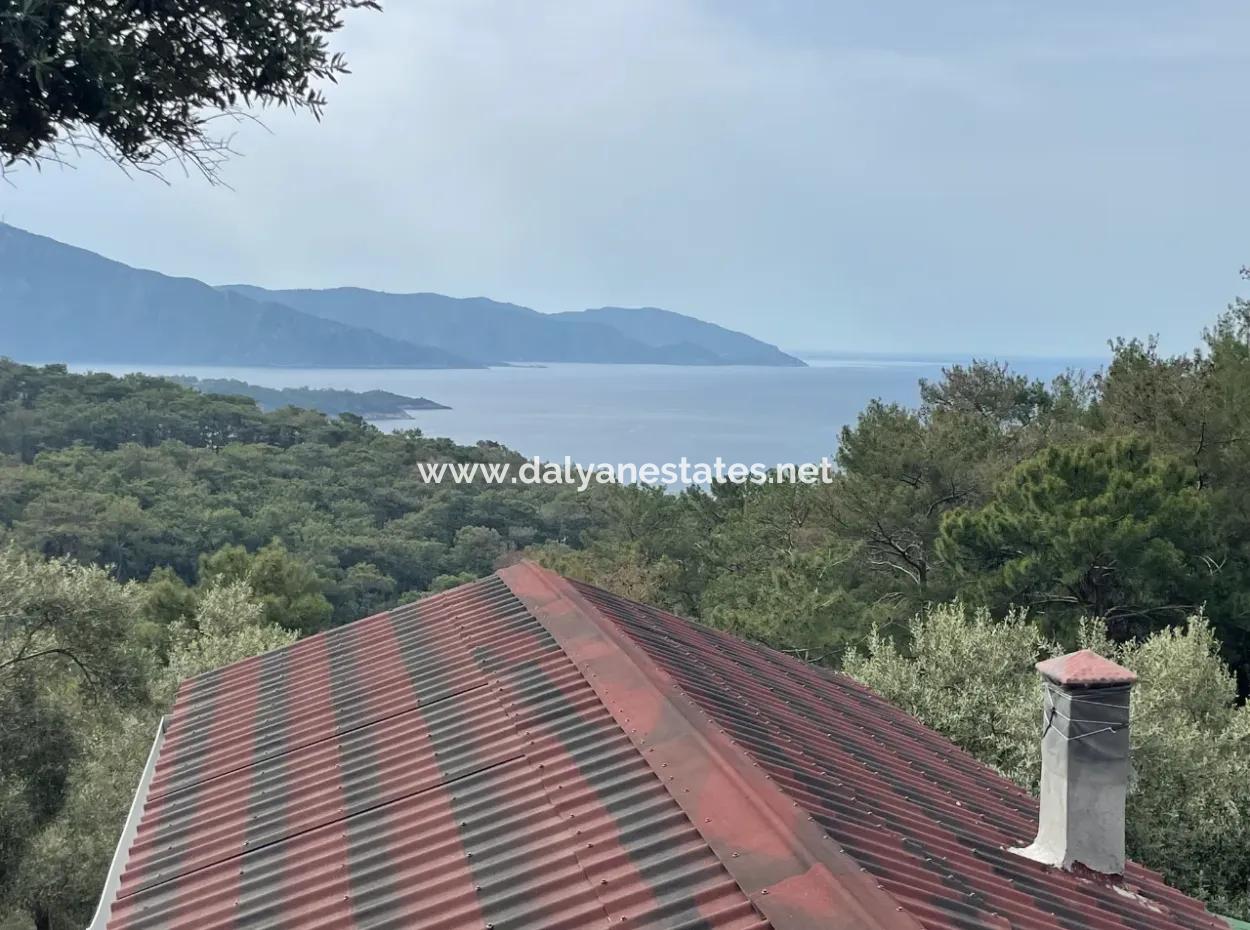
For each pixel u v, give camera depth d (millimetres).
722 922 3922
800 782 5426
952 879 4816
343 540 70625
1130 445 19125
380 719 7191
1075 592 19312
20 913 14227
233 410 104812
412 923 4516
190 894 5441
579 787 5352
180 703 8984
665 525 44594
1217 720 13867
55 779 14047
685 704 5934
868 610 23109
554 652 7527
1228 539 20125
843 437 25953
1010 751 13008
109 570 15250
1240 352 22938
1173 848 11969
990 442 26469
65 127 3594
